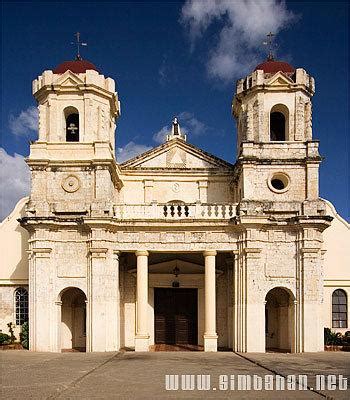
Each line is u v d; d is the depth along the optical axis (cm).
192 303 4328
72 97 3972
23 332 4044
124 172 4428
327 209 4622
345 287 4494
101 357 3172
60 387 1973
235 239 3816
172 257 4266
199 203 3838
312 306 3681
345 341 4072
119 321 3891
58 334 3725
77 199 3869
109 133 4103
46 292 3716
